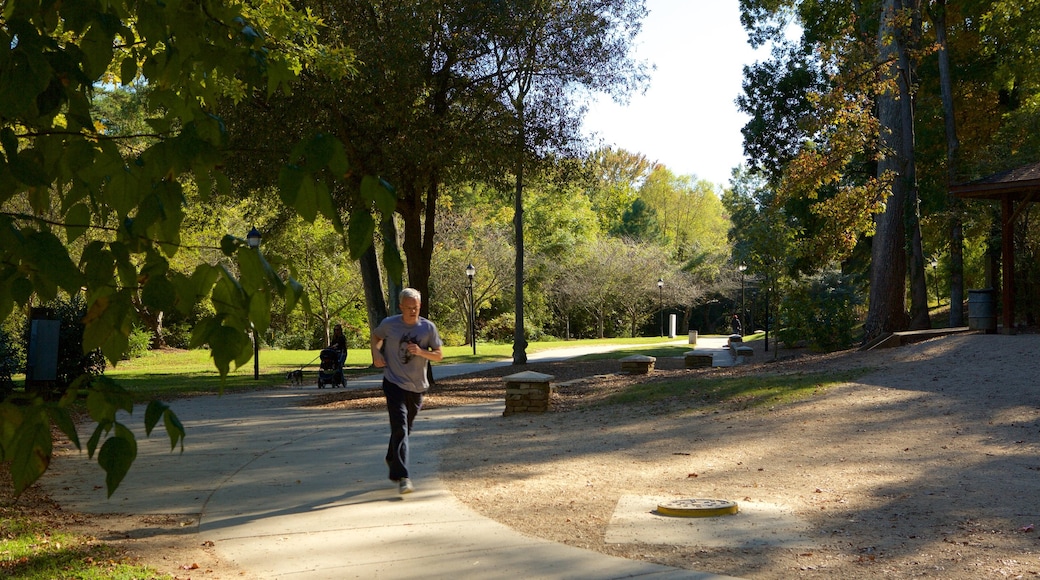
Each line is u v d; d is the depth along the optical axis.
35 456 1.82
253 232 21.23
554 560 5.62
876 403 12.51
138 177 2.06
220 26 2.39
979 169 26.77
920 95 31.56
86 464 9.99
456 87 22.33
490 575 5.30
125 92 30.83
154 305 1.88
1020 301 20.61
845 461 9.17
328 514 7.18
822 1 33.00
